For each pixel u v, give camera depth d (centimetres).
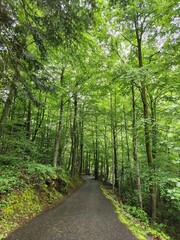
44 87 673
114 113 1888
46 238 533
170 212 1407
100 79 1395
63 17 551
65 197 1279
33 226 627
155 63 974
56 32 594
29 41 993
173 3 802
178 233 1156
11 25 539
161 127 1121
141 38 1187
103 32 1070
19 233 555
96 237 566
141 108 1437
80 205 1054
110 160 3269
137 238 580
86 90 1644
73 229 624
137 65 1294
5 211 642
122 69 999
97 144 3475
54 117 2222
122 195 1816
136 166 1142
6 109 888
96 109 2002
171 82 995
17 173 928
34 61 630
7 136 1062
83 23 593
